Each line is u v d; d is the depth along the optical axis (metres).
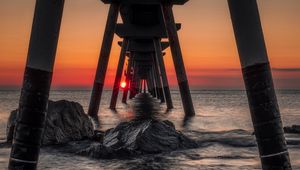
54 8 5.20
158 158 9.23
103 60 26.23
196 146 10.95
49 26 5.21
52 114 11.57
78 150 10.19
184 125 20.03
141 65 71.56
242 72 4.98
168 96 39.12
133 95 72.00
